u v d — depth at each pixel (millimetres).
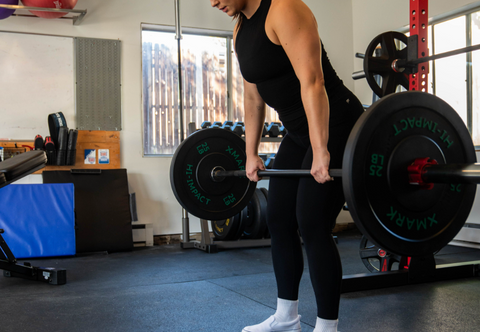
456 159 1061
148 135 4402
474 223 3760
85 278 2615
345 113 1207
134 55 4285
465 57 3943
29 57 3938
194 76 4598
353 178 914
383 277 2252
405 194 975
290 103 1225
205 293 2186
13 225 3402
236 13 1143
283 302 1292
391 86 2146
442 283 2355
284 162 1369
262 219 3787
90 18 4137
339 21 5133
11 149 3826
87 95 4113
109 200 3922
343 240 4270
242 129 3895
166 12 4395
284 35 1074
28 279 2553
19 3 3904
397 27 4559
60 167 3971
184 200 1707
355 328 1610
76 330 1613
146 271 2828
